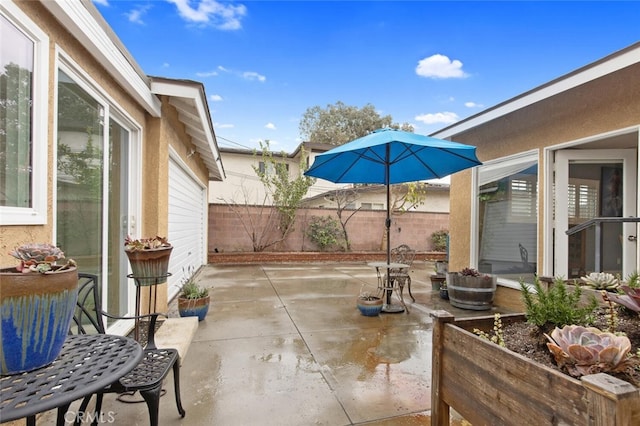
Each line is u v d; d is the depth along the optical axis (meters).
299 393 2.39
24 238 1.88
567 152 4.29
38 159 2.00
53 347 1.30
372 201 13.06
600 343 1.32
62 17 2.14
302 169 12.12
